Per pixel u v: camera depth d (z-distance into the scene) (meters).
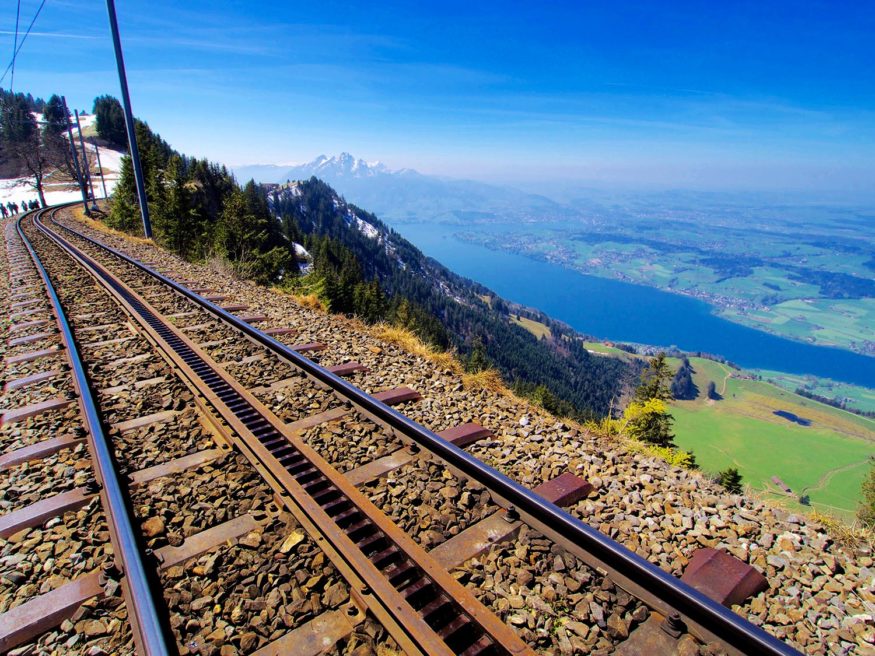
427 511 3.51
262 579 2.89
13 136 94.38
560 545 3.15
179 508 3.57
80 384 5.33
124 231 32.50
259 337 7.18
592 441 4.95
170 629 2.54
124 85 20.95
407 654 2.34
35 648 2.53
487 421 5.23
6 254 18.00
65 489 3.84
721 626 2.38
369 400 4.89
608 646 2.51
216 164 62.47
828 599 2.95
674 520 3.64
